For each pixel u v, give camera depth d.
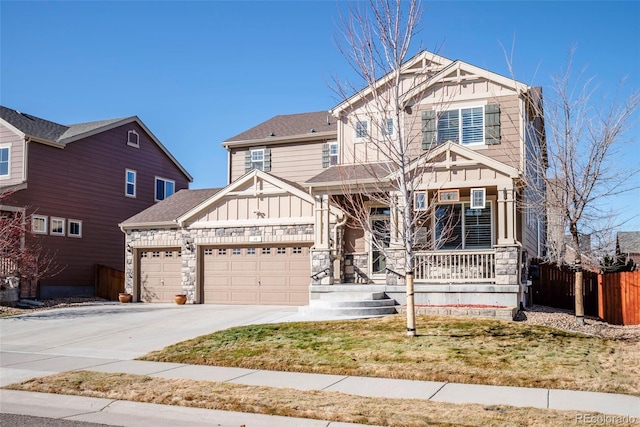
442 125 20.17
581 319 15.40
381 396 8.98
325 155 26.39
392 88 15.24
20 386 9.84
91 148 29.55
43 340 15.19
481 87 19.92
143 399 8.90
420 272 18.52
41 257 26.16
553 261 19.58
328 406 8.27
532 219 23.34
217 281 23.50
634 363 10.78
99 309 21.89
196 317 18.39
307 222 22.00
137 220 25.47
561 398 8.75
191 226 23.94
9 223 23.55
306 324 15.18
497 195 18.73
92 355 12.90
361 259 21.00
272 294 22.52
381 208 21.17
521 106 18.80
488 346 11.95
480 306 16.72
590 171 15.10
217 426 7.74
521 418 7.53
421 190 18.14
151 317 18.81
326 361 11.30
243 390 9.30
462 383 9.82
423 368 10.53
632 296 17.56
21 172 25.94
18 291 24.23
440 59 20.72
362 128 14.34
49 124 30.27
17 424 7.83
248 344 13.05
